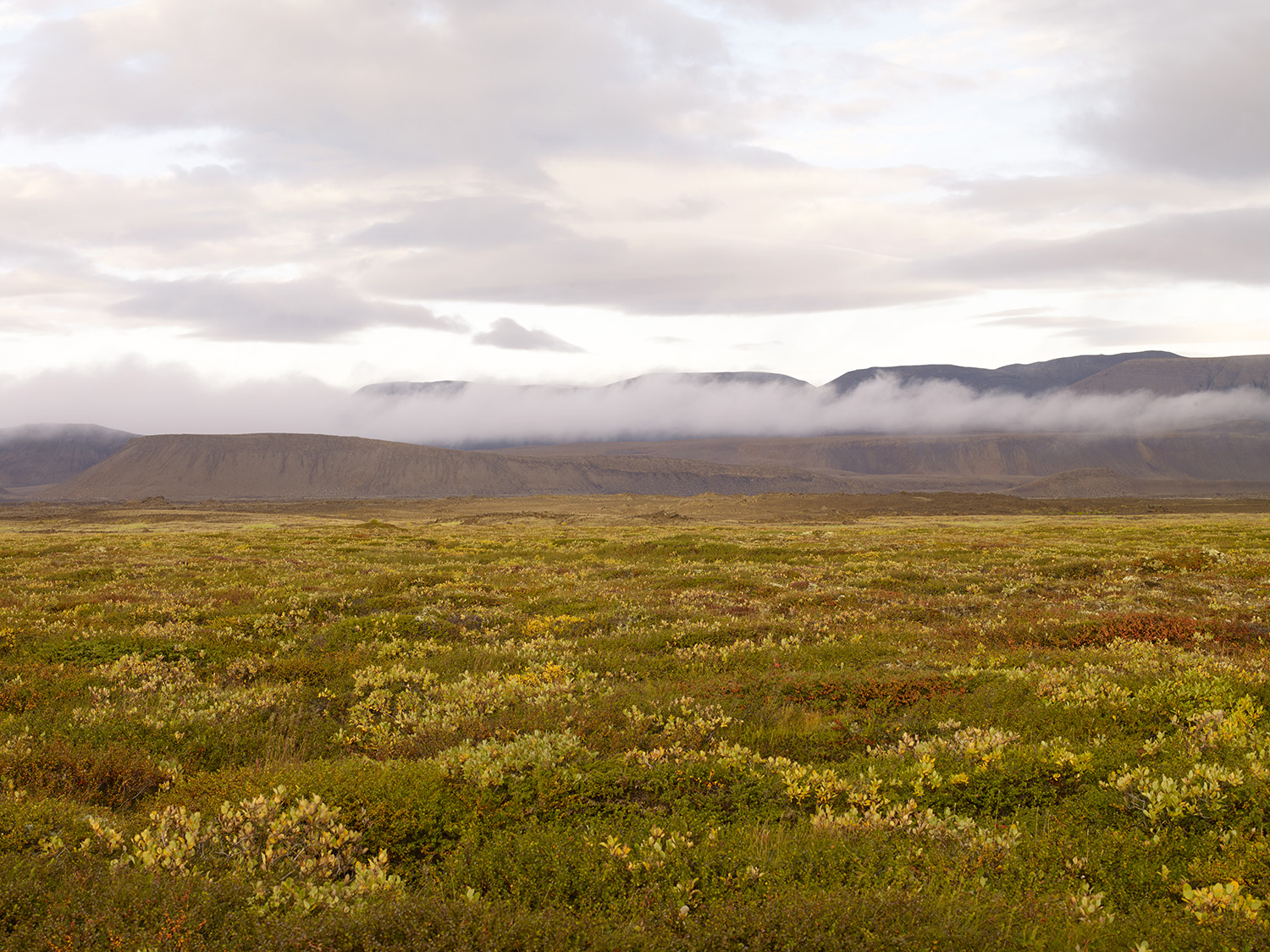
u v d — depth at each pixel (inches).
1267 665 542.6
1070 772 354.6
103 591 1050.1
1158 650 628.7
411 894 270.8
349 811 336.2
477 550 1919.3
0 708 534.9
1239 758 344.8
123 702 551.8
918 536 2427.4
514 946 231.1
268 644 748.0
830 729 465.7
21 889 252.2
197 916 245.9
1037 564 1346.0
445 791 353.1
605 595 1034.1
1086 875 273.4
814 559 1582.2
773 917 237.8
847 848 290.7
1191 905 241.4
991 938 229.9
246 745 481.1
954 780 350.6
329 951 230.2
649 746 437.7
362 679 599.5
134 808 378.0
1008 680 527.2
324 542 2210.9
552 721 480.1
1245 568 1208.8
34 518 5511.8
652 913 251.1
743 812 340.2
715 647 724.7
